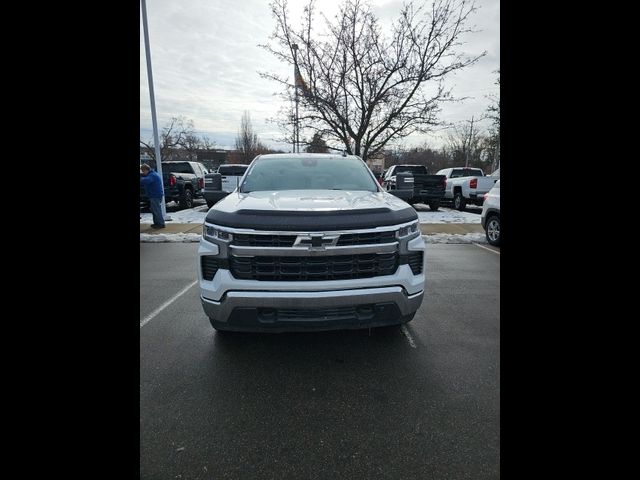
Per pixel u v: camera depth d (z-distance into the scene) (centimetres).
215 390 265
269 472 193
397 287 284
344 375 284
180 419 233
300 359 309
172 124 3566
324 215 281
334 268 277
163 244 836
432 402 250
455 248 801
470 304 447
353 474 191
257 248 271
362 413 239
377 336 353
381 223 283
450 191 1578
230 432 222
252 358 311
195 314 414
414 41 1107
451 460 200
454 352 321
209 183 415
